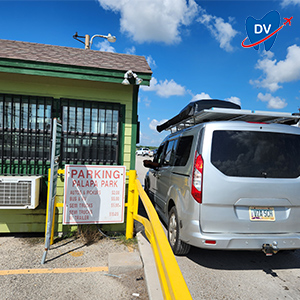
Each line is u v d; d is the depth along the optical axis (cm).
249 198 292
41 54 421
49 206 341
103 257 349
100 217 404
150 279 276
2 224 413
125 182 417
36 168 420
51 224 358
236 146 306
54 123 338
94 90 441
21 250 368
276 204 297
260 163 304
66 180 390
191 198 306
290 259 365
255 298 264
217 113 355
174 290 147
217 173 295
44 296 256
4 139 414
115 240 408
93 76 402
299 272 326
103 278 293
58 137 370
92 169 399
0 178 371
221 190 291
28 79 418
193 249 393
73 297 256
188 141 372
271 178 301
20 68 379
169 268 165
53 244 391
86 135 435
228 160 300
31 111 420
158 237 199
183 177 345
